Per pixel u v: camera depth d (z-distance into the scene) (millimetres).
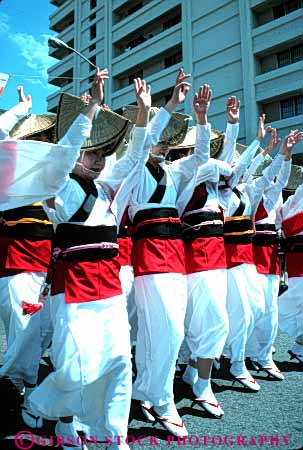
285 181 4391
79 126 2389
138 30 27484
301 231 4742
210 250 3318
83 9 31844
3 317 3406
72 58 32375
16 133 3320
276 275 4320
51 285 2646
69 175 2584
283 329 4750
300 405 3334
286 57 19703
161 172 3168
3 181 2477
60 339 2426
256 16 20625
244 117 20281
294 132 4250
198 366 3299
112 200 2725
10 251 3266
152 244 3012
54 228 2670
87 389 2416
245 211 3963
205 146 3146
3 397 3500
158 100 25375
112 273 2582
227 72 21297
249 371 4336
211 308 3223
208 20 22359
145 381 2947
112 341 2463
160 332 2902
